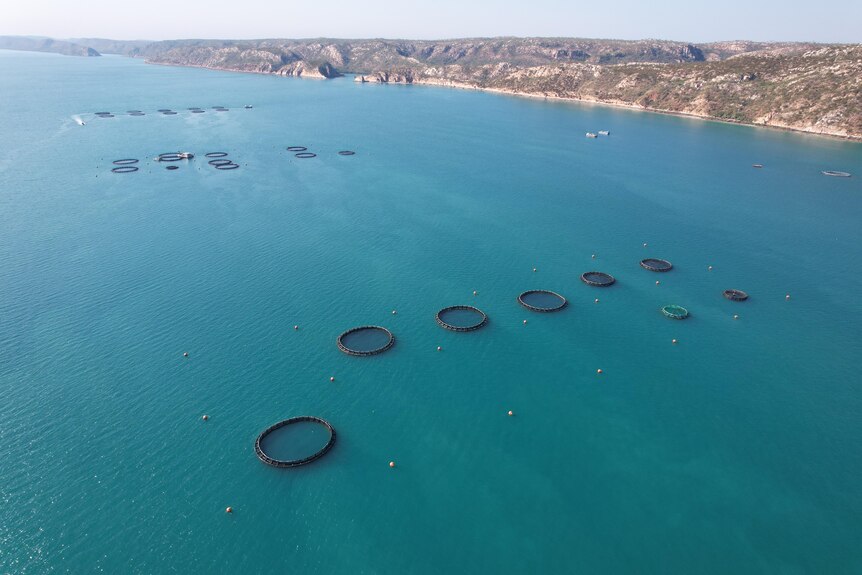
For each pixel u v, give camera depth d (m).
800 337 88.81
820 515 57.06
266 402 70.56
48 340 80.75
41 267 102.94
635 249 120.94
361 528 53.94
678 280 107.06
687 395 74.94
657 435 67.56
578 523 55.38
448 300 97.44
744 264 114.31
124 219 128.88
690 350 84.94
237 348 81.12
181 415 67.56
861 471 62.78
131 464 60.00
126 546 50.94
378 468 61.09
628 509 57.12
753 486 60.41
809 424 69.94
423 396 73.06
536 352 83.38
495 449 64.62
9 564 48.59
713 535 54.53
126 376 73.88
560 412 71.00
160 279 100.44
